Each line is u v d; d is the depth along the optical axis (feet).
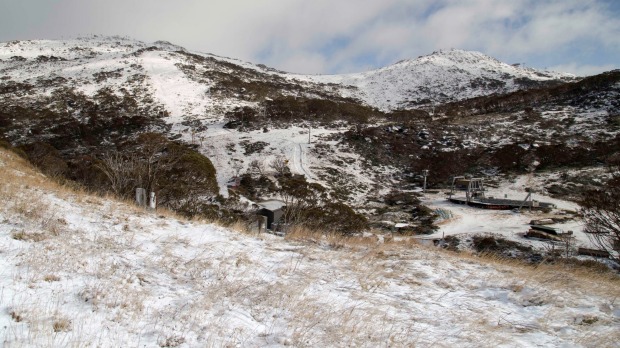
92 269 18.86
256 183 155.02
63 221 24.72
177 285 19.20
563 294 22.06
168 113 259.19
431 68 533.96
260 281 20.98
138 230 27.12
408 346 15.29
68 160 128.47
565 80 477.77
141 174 76.64
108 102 264.52
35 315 13.64
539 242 99.71
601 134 197.67
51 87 286.66
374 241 36.19
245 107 279.08
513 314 19.51
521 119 243.81
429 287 22.90
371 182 173.88
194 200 82.02
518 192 155.94
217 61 467.11
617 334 16.90
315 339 15.29
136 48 526.57
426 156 199.41
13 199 26.96
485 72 515.09
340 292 20.98
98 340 12.97
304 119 269.03
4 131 202.69
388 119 289.74
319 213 89.30
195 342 14.06
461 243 101.96
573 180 157.79
